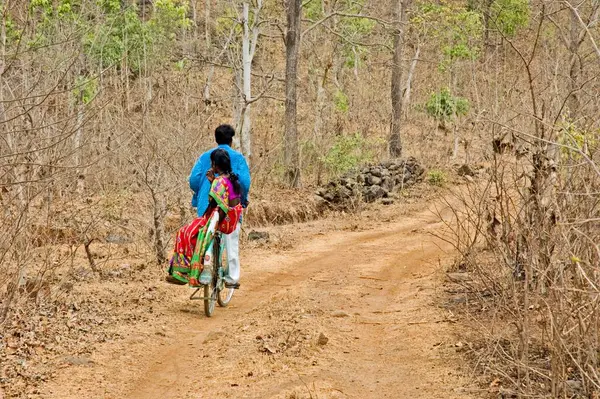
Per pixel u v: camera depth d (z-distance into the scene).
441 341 9.00
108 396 7.59
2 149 9.30
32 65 12.16
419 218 22.23
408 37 37.78
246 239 17.56
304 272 13.75
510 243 10.26
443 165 30.52
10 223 9.63
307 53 39.47
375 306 11.12
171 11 32.88
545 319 7.73
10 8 9.80
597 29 10.59
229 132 11.00
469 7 35.12
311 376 8.02
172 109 16.67
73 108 12.30
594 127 8.59
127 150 15.27
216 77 38.78
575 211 8.43
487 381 7.66
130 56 28.78
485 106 10.97
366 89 39.09
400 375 8.09
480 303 10.26
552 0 9.35
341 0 37.53
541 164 9.34
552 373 6.82
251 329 9.72
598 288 6.60
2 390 7.46
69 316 9.99
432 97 36.72
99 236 15.30
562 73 9.81
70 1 20.62
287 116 28.31
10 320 9.43
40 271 10.76
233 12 31.23
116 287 11.77
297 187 27.39
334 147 29.00
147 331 9.66
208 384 7.91
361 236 18.83
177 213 17.20
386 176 26.69
